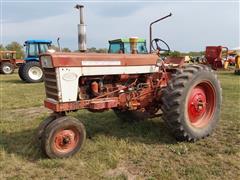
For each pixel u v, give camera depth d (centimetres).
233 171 339
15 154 396
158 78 476
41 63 410
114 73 428
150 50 496
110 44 1293
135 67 448
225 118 568
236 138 452
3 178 331
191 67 447
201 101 453
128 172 341
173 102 412
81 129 389
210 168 345
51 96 403
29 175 336
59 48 433
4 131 504
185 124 421
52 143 369
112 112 623
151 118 528
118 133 479
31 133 489
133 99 450
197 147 416
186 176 327
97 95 421
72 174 337
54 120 380
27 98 874
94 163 359
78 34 417
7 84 1351
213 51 1661
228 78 1388
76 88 395
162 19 468
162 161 368
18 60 2200
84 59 398
